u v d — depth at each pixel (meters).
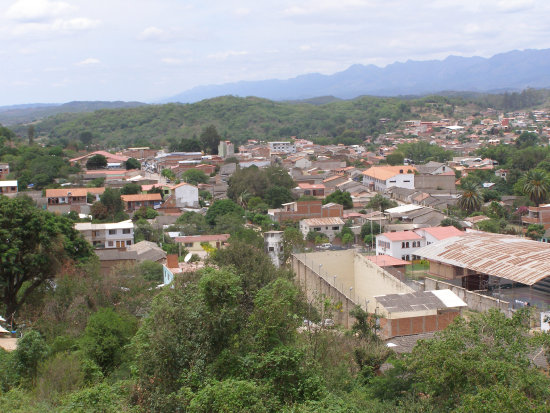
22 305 43.06
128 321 31.50
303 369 21.58
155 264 60.34
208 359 21.23
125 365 27.73
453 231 67.94
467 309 40.38
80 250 49.47
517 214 92.69
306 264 50.19
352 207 102.88
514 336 22.11
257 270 41.06
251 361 20.98
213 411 18.48
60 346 28.72
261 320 22.52
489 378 18.61
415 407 19.91
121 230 75.81
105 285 41.44
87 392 21.38
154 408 20.02
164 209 102.56
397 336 35.12
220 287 22.47
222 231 84.38
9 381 24.11
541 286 48.28
